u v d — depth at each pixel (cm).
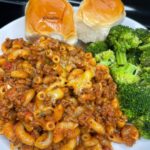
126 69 26
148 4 32
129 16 32
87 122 23
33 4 27
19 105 23
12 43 27
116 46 27
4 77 25
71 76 24
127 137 24
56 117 23
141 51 27
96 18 27
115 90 25
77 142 23
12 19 31
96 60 27
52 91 23
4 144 23
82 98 23
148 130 24
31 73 24
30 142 23
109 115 24
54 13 27
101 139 24
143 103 24
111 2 28
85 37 29
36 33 27
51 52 25
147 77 26
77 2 32
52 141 23
